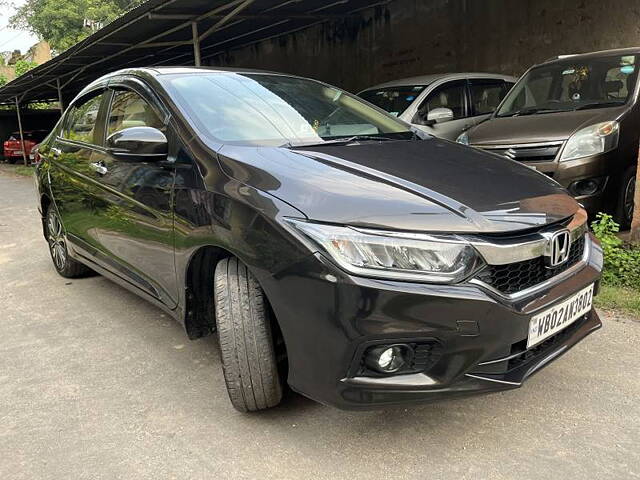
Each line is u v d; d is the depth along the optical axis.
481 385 2.18
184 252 2.74
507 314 2.15
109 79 3.91
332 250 2.10
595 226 4.54
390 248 2.08
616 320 3.65
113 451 2.48
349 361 2.11
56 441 2.57
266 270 2.26
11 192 13.09
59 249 4.99
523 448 2.38
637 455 2.31
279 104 3.31
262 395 2.54
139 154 2.91
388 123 3.57
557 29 8.70
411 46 10.91
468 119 7.19
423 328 2.07
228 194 2.46
